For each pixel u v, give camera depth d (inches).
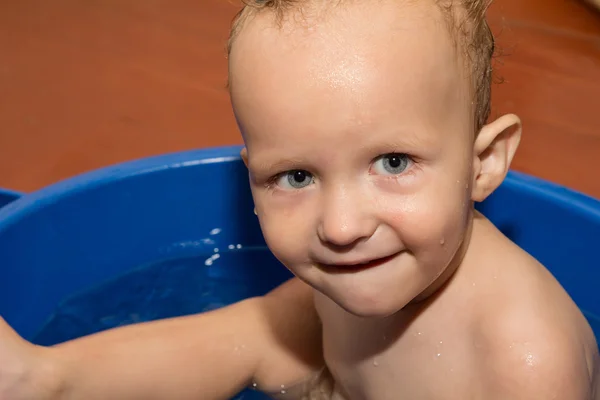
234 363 40.6
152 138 72.4
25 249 44.4
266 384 41.5
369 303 28.9
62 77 82.6
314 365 41.5
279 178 28.4
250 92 27.8
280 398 41.8
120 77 82.0
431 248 28.3
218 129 73.3
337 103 26.3
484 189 33.1
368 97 26.3
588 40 84.1
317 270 29.2
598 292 44.8
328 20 27.4
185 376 39.6
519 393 31.3
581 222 44.7
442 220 28.1
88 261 47.9
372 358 35.9
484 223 35.8
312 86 26.5
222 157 50.2
